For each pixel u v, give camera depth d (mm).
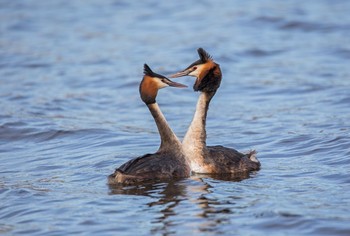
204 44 29453
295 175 13422
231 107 20656
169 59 27234
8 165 14977
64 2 40125
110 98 22219
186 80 24281
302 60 26438
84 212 11430
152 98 13766
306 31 31312
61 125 18484
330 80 23156
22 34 33062
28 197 12391
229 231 10430
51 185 13141
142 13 36500
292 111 19703
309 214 10914
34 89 23359
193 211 11297
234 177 13422
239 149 16016
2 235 10672
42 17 36500
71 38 31938
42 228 10836
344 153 14820
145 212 11320
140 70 25766
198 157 13805
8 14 37344
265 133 17328
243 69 25672
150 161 13203
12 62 27656
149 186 12734
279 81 23516
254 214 11039
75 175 13820
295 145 15930
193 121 14047
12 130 17984
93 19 35688
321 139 16094
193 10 36500
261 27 32250
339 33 30547
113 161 14867
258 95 21984
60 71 26078
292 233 10312
